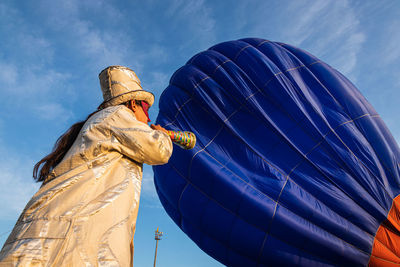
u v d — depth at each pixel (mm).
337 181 8320
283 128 8836
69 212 1384
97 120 1696
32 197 1483
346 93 9312
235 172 8531
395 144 9133
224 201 8258
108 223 1431
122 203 1528
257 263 8273
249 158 8727
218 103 9234
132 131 1631
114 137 1636
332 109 9117
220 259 8820
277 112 9039
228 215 8273
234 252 8445
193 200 8625
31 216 1384
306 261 7961
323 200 8219
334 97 9297
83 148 1598
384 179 8469
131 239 1527
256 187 8320
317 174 8453
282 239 7980
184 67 10258
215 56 9922
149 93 1976
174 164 9000
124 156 1700
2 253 1293
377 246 8094
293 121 8891
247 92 9195
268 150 8766
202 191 8555
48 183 1520
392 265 8016
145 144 1625
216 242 8648
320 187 8281
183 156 8766
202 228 8641
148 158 1654
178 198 8914
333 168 8445
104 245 1356
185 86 9609
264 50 10055
